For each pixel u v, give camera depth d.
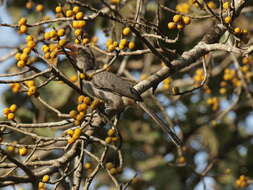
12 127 9.21
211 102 15.12
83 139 9.48
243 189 16.52
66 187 11.98
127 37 13.91
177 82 15.72
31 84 9.76
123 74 15.91
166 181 15.74
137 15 10.12
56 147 9.48
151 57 15.64
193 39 14.96
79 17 9.10
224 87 16.06
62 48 8.88
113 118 11.65
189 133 16.77
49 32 8.89
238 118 17.42
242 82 14.16
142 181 15.84
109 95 11.49
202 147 17.38
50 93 14.51
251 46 9.44
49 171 9.34
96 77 11.65
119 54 9.64
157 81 10.45
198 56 10.20
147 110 11.41
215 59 17.52
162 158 16.19
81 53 12.21
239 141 17.30
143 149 16.56
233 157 17.02
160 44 9.69
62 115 9.79
